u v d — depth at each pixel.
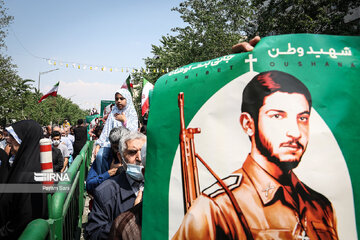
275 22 14.71
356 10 15.86
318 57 1.29
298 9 14.11
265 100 1.27
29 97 41.91
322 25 13.58
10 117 35.72
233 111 1.31
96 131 7.00
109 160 3.48
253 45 1.41
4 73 31.47
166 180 1.39
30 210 2.36
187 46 21.92
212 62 1.42
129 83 8.01
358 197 1.19
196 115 1.37
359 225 1.18
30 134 2.58
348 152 1.22
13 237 2.34
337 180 1.20
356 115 1.24
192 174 1.34
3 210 2.35
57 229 2.49
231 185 1.27
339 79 1.27
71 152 9.03
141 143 2.21
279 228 1.20
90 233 2.16
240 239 1.23
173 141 1.41
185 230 1.31
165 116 1.45
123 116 4.15
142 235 1.40
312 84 1.26
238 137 1.29
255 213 1.22
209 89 1.37
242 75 1.32
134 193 2.24
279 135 1.24
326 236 1.18
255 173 1.25
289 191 1.21
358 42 1.32
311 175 1.21
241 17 19.95
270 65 1.30
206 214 1.29
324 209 1.19
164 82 1.52
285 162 1.23
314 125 1.24
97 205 2.22
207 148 1.32
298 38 1.31
